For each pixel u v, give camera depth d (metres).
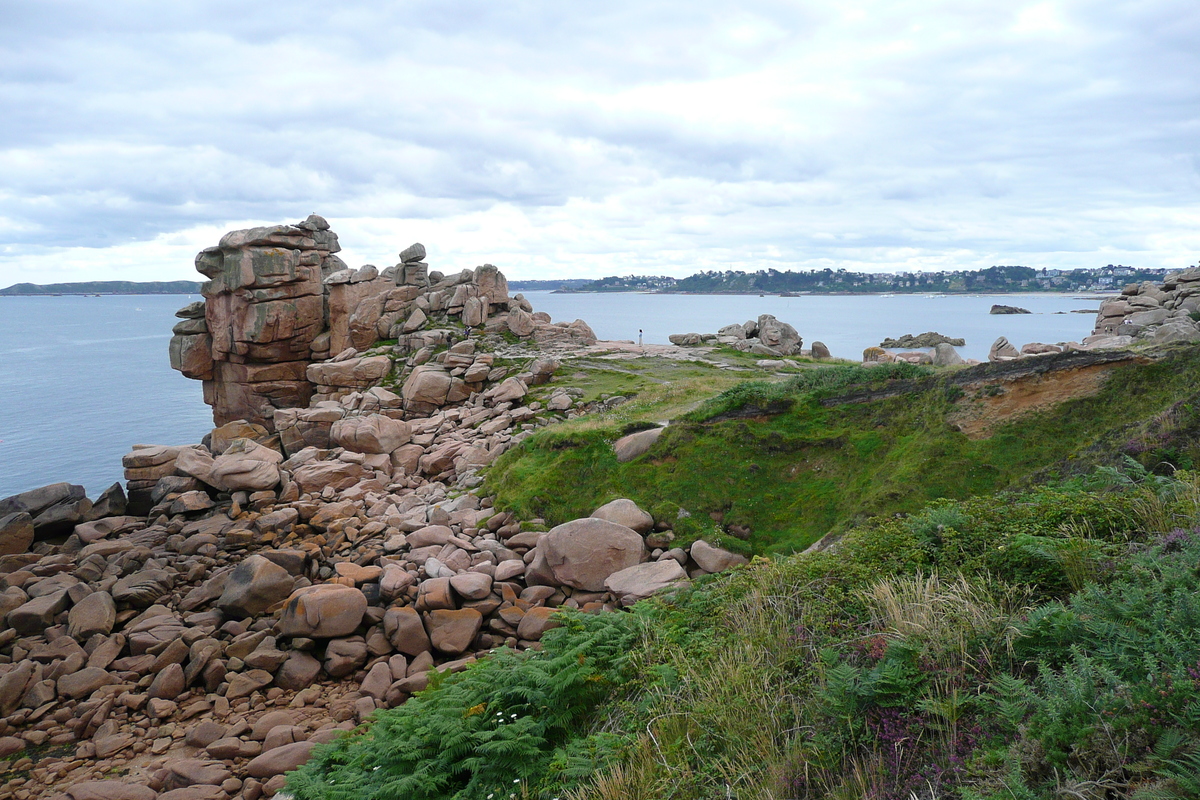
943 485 14.26
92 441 106.56
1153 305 49.19
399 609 15.16
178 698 14.30
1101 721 4.45
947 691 5.67
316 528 21.20
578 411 29.67
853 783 5.25
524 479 20.70
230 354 45.91
